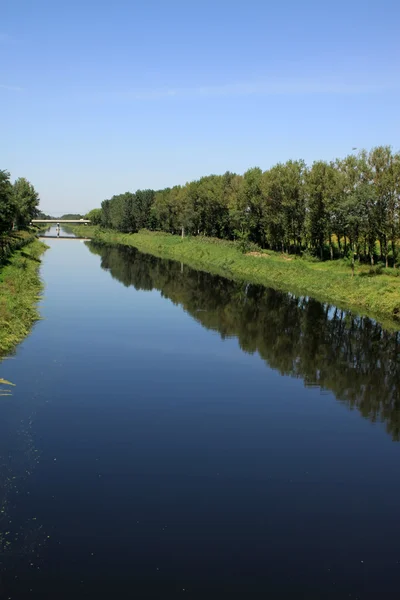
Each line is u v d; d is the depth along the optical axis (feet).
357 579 33.32
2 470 43.98
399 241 163.94
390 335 101.30
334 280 153.89
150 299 134.41
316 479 45.73
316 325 108.58
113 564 33.60
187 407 61.16
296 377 74.13
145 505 40.40
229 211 252.01
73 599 30.40
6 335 81.30
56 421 54.80
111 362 76.89
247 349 88.02
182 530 37.55
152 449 49.85
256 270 198.29
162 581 32.30
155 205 395.55
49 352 79.82
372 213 155.94
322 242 205.46
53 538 35.81
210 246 269.64
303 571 33.88
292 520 39.50
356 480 45.88
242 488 43.68
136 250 314.14
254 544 36.42
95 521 37.96
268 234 232.12
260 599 31.12
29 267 164.14
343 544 36.88
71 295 135.13
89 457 47.42
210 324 106.32
